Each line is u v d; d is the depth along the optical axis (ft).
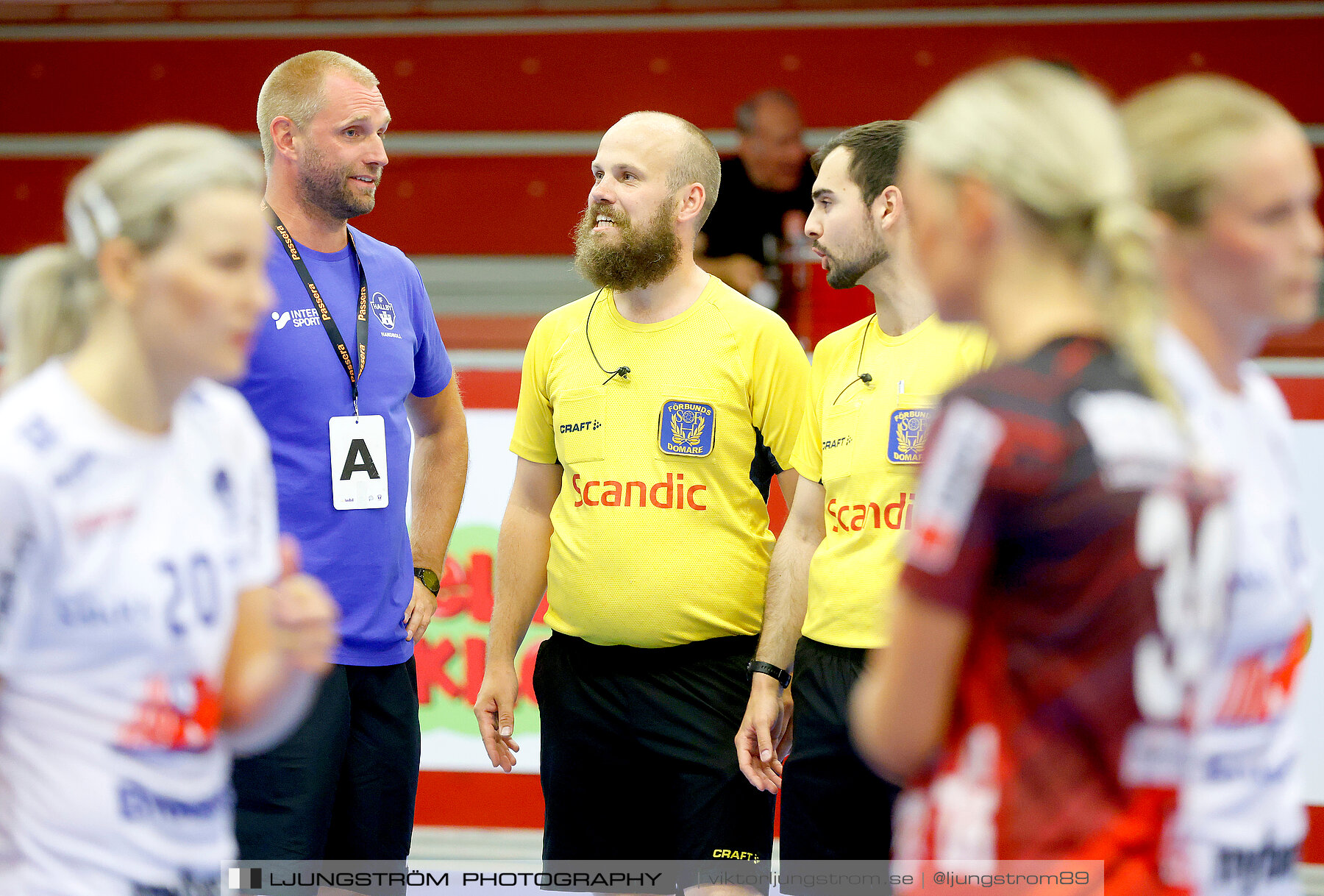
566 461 19.24
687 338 18.83
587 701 18.92
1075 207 7.91
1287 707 9.43
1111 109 8.60
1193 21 58.80
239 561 10.55
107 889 9.48
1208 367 9.34
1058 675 7.85
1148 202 9.00
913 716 8.36
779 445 18.88
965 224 8.21
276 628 10.71
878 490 16.85
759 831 18.65
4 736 9.51
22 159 61.72
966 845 8.19
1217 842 8.83
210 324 9.46
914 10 61.05
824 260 17.83
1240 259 8.89
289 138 18.70
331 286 18.98
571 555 18.89
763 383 18.72
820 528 18.34
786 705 19.08
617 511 18.53
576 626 18.89
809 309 39.78
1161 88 9.51
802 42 61.82
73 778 9.43
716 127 62.90
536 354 20.13
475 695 26.03
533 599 20.39
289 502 18.07
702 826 18.33
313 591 10.73
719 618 18.48
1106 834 7.84
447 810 26.03
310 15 63.82
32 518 9.12
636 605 18.37
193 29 64.13
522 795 25.84
